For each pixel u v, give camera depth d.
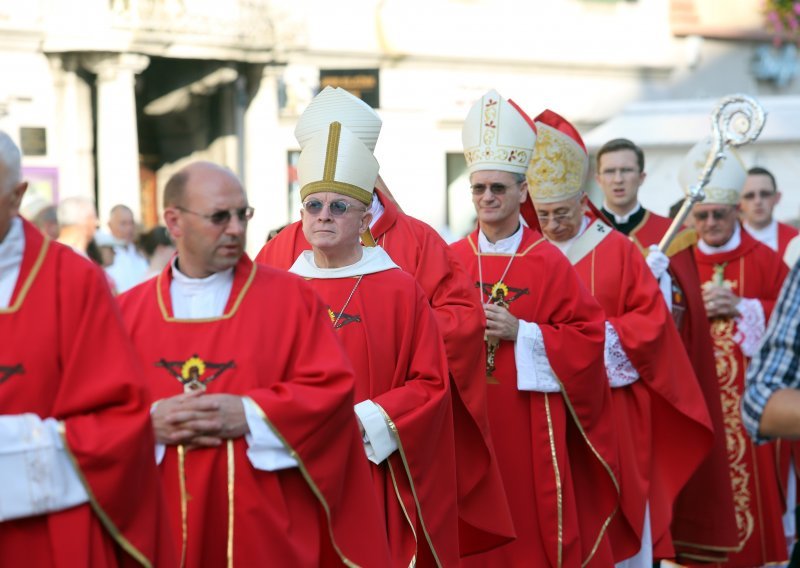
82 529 10.02
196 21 50.12
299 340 11.90
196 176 11.60
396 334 14.18
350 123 15.91
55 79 48.19
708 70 73.44
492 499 15.78
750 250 23.92
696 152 23.78
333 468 11.79
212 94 56.25
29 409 10.03
